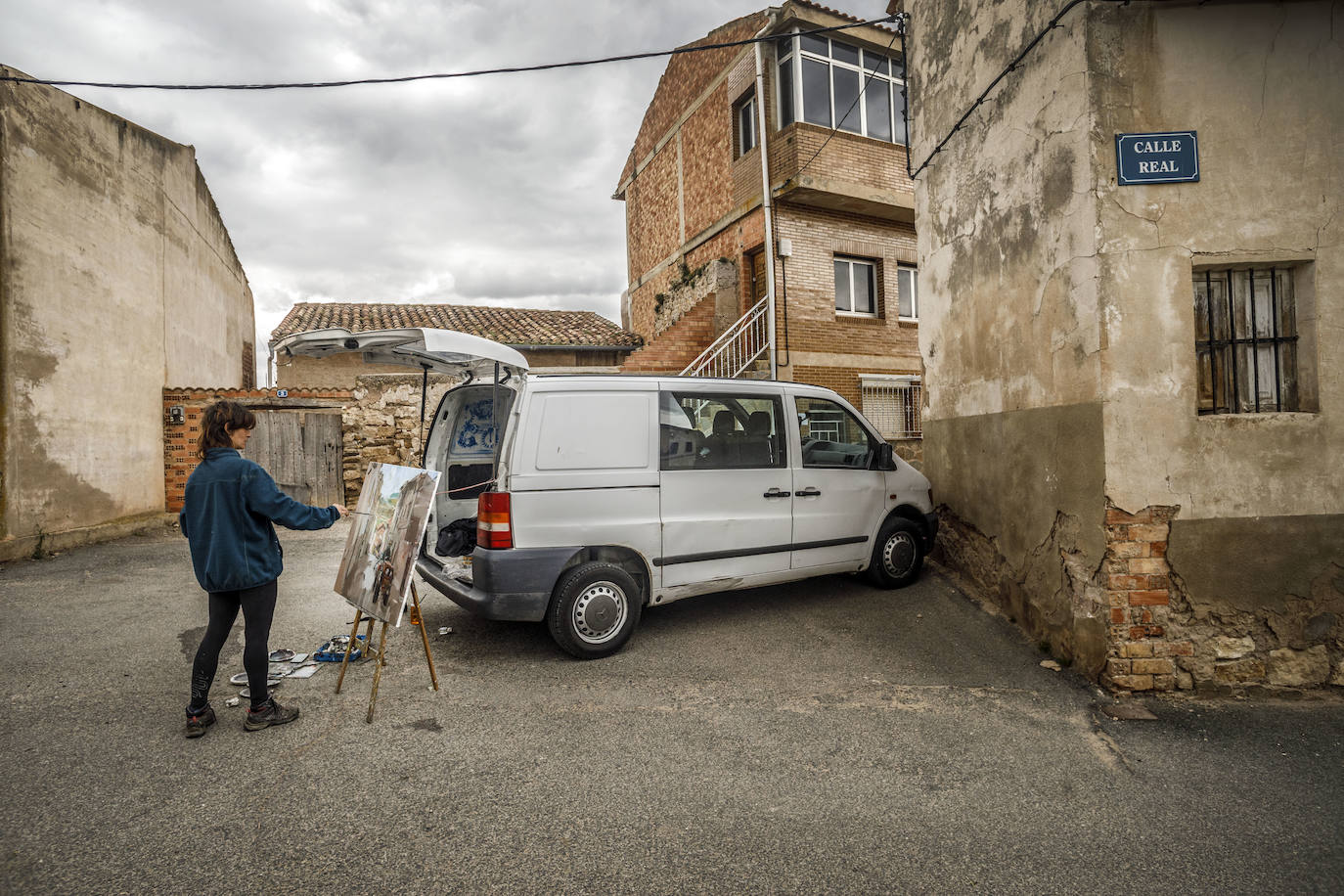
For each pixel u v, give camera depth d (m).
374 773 3.24
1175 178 4.07
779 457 5.58
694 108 13.98
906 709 3.96
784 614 5.66
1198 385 4.19
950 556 6.44
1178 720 3.80
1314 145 4.09
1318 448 4.07
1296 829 2.84
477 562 4.52
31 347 8.38
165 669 4.54
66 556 8.38
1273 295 4.20
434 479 3.80
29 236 8.35
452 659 4.72
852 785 3.16
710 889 2.46
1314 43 4.09
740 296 12.36
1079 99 4.20
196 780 3.16
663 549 5.00
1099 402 4.11
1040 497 4.81
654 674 4.47
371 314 16.25
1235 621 4.08
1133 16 4.11
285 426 11.66
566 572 4.70
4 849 2.63
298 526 3.67
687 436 5.17
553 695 4.14
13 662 4.65
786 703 4.04
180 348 12.51
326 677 4.41
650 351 12.19
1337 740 3.57
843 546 5.89
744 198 12.30
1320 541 4.08
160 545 9.24
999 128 5.21
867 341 12.40
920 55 6.63
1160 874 2.56
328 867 2.56
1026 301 4.90
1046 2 4.54
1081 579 4.35
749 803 3.01
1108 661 4.12
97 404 9.62
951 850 2.70
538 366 15.12
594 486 4.75
